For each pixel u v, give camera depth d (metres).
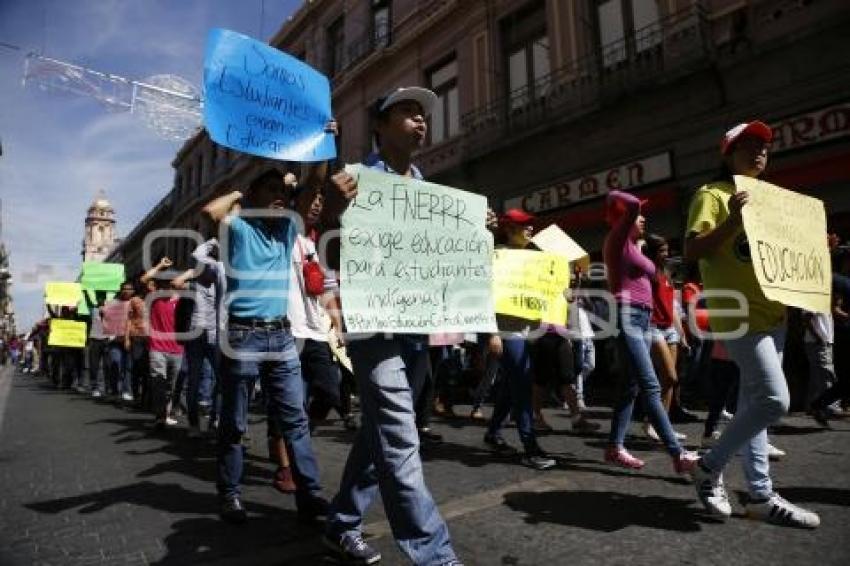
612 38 11.52
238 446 2.97
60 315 12.77
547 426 5.61
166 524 2.90
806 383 6.71
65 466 4.27
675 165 10.30
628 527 2.65
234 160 27.67
